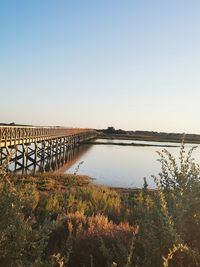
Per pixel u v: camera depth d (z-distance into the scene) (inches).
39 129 1676.9
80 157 2519.7
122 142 4749.0
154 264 189.6
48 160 2069.4
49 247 274.8
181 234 198.7
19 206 167.9
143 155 3024.1
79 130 3895.2
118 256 203.9
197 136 7554.1
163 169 223.6
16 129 1294.3
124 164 2272.4
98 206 495.5
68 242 236.5
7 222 164.4
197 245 202.5
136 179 1617.9
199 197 209.5
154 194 210.1
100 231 271.0
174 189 213.9
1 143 1109.1
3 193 167.6
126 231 262.5
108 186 1314.0
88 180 1433.3
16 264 159.8
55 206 416.8
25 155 1499.8
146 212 200.2
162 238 191.6
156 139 6496.1
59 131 2253.9
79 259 238.1
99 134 6747.1
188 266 185.3
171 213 202.4
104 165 2134.6
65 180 1164.5
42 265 162.1
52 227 172.6
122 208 401.1
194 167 215.2
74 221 334.6
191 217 208.7
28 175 1192.2
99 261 236.5
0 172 175.2
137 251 214.8
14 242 161.5
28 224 172.1
